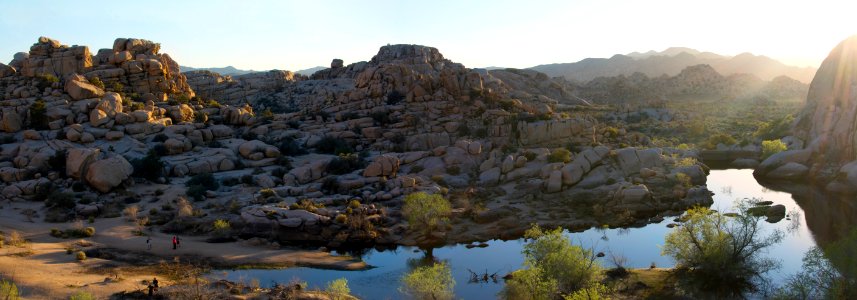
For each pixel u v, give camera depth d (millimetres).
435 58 146500
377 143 79188
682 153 72625
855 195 57250
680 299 29594
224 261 38500
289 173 62000
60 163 59438
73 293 28938
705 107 159125
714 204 55250
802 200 57156
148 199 54188
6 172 56281
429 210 45375
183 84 94875
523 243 43938
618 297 29859
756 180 69625
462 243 44125
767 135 95312
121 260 37250
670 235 34531
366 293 33312
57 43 88812
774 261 34344
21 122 69938
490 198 55750
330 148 77188
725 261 31781
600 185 57844
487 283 34875
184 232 45688
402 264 39062
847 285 26016
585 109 128375
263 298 29422
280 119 90250
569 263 30562
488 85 106000
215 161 65938
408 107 88250
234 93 152750
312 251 41844
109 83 84875
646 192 52906
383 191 55531
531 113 82750
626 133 92250
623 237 44656
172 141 68812
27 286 29344
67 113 70938
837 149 68188
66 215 47875
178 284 31625
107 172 55156
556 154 63031
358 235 43969
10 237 39844
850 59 85812
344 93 98625
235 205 50562
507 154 68125
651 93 196375
